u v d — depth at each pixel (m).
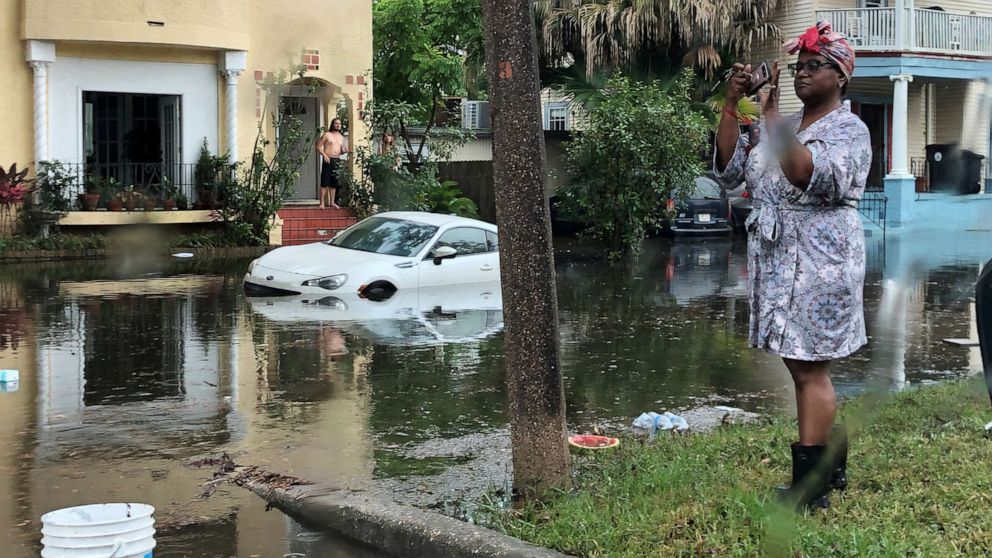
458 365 9.17
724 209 25.58
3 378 8.36
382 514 4.93
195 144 21.20
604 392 8.23
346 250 14.43
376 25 28.95
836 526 4.39
